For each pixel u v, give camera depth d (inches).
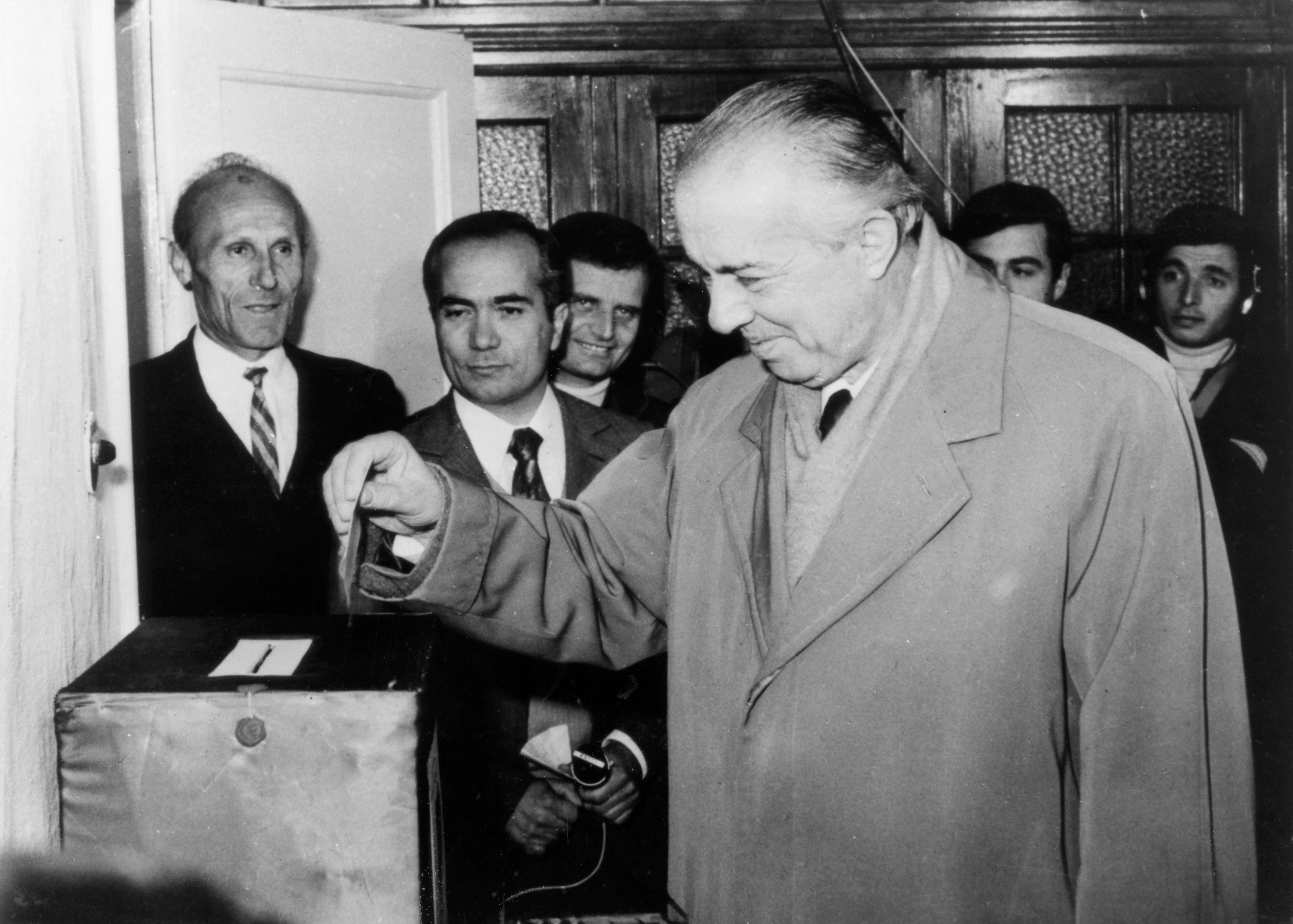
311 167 82.2
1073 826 36.7
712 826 38.7
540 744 63.8
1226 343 95.4
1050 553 34.1
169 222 77.4
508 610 39.3
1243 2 100.6
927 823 35.0
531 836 59.9
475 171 92.7
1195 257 94.9
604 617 42.2
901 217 35.1
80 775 29.4
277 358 79.4
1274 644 84.4
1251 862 35.5
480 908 56.1
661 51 99.2
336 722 29.3
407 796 29.5
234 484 77.7
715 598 38.8
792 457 37.9
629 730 64.3
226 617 37.0
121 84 76.4
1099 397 34.4
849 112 34.0
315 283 82.4
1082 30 100.1
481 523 37.9
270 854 29.6
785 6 99.0
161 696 29.3
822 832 36.0
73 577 37.8
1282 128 102.6
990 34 99.8
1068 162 103.0
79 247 39.8
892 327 36.2
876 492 35.4
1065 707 36.3
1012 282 85.7
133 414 76.2
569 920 55.6
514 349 74.6
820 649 35.8
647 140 100.4
